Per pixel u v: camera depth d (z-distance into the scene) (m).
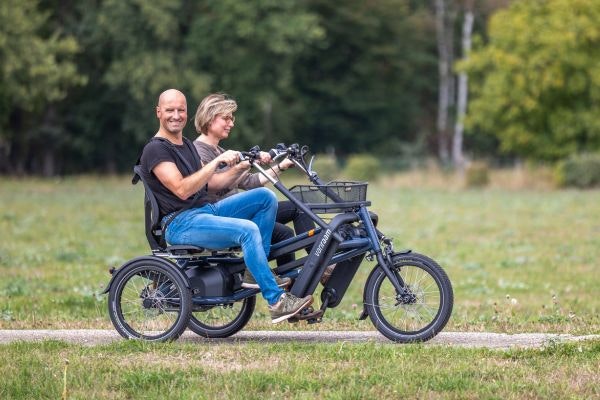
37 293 42.53
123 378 22.83
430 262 26.88
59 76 144.62
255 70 171.38
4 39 138.50
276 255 27.36
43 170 173.38
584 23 133.50
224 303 27.47
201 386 22.38
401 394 21.66
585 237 74.56
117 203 108.44
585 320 32.88
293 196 26.95
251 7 164.88
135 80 161.25
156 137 27.48
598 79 134.50
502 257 62.34
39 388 22.31
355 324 32.16
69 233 73.19
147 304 27.42
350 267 27.41
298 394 21.80
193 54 165.12
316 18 174.38
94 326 31.66
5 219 84.25
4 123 155.75
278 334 30.08
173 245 27.41
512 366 24.06
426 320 27.92
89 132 173.00
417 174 150.25
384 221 87.75
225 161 26.67
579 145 142.25
